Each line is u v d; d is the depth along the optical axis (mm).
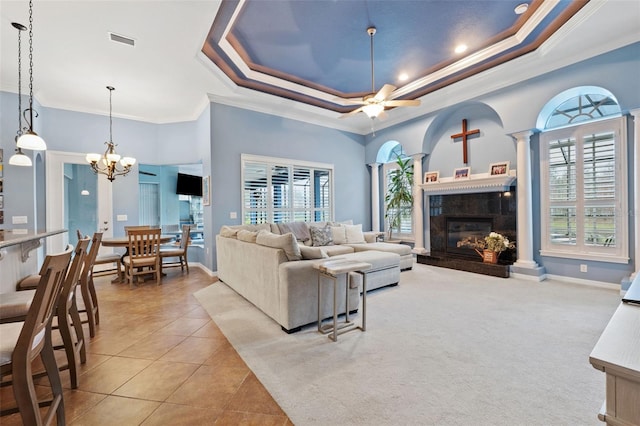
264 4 3031
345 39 3705
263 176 5547
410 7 3133
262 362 2156
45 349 1471
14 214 4316
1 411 1309
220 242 4531
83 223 5477
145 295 3869
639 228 3480
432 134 5961
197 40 3430
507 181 4629
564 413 1572
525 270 4395
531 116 4297
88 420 1582
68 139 5199
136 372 2041
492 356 2176
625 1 2869
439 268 5270
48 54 3631
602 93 3844
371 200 7324
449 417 1558
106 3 2785
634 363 623
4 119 4285
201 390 1836
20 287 2400
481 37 3748
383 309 3203
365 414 1593
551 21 3379
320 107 5898
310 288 2789
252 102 5266
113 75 4211
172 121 6012
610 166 3809
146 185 7977
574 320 2816
